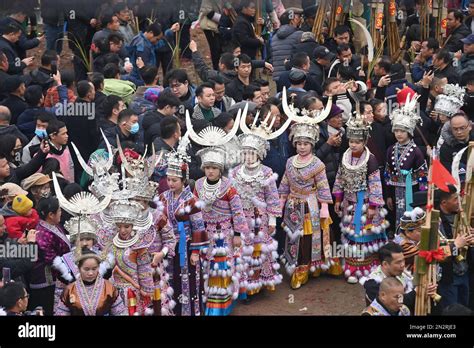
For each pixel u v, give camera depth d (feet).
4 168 24.23
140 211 21.76
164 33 40.83
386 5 40.50
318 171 26.40
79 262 19.97
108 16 36.81
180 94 31.30
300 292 26.84
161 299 22.91
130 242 21.65
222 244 24.40
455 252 21.33
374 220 26.71
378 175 26.50
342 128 28.37
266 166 26.27
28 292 22.57
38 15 39.04
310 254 26.91
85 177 28.02
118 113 28.58
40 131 27.91
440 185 19.45
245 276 25.52
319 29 39.81
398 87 32.09
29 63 34.73
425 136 29.32
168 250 22.68
